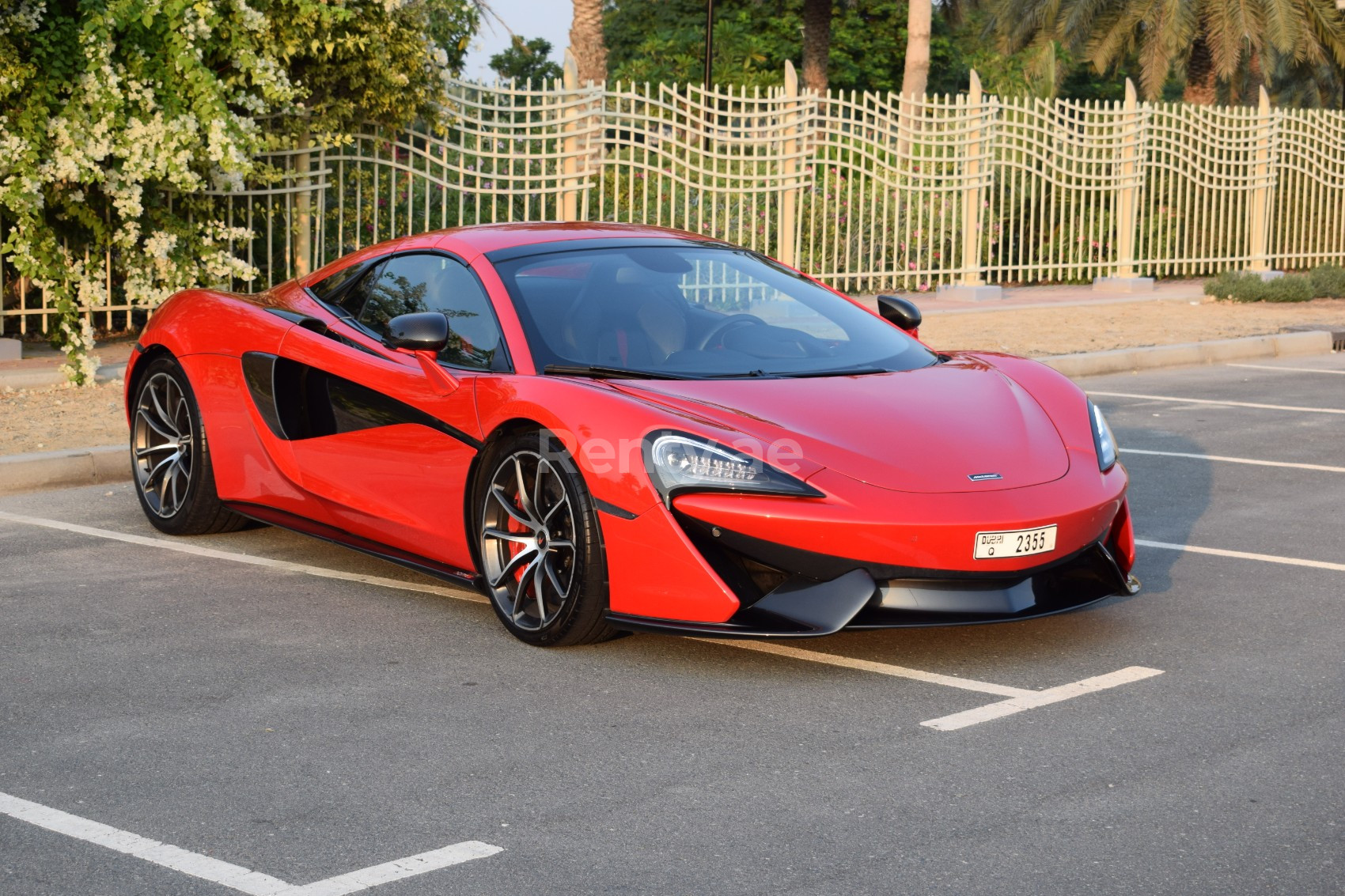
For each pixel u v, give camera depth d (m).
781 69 38.16
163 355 6.09
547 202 13.81
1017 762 3.59
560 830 3.18
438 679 4.24
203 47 9.80
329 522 5.43
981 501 4.18
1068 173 16.92
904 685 4.20
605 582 4.29
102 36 9.16
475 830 3.18
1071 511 4.29
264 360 5.55
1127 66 41.12
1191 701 4.05
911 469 4.23
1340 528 6.30
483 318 4.93
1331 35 25.47
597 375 4.63
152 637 4.65
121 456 7.21
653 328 4.89
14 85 8.90
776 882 2.93
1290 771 3.52
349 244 12.04
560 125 12.47
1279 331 13.63
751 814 3.27
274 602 5.08
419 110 11.58
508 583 4.66
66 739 3.73
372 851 3.07
